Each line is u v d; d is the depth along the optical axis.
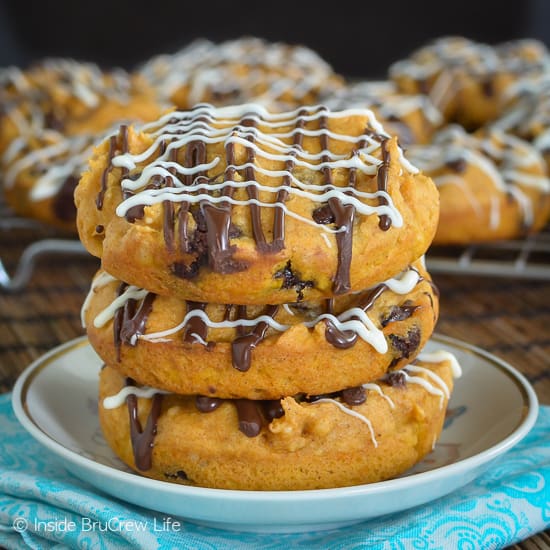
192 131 0.33
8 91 0.71
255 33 1.21
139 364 0.33
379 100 0.65
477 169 0.53
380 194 0.32
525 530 0.32
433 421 0.34
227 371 0.32
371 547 0.31
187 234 0.31
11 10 1.18
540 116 0.61
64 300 0.50
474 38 1.17
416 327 0.33
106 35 1.21
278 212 0.31
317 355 0.32
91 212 0.33
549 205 0.55
